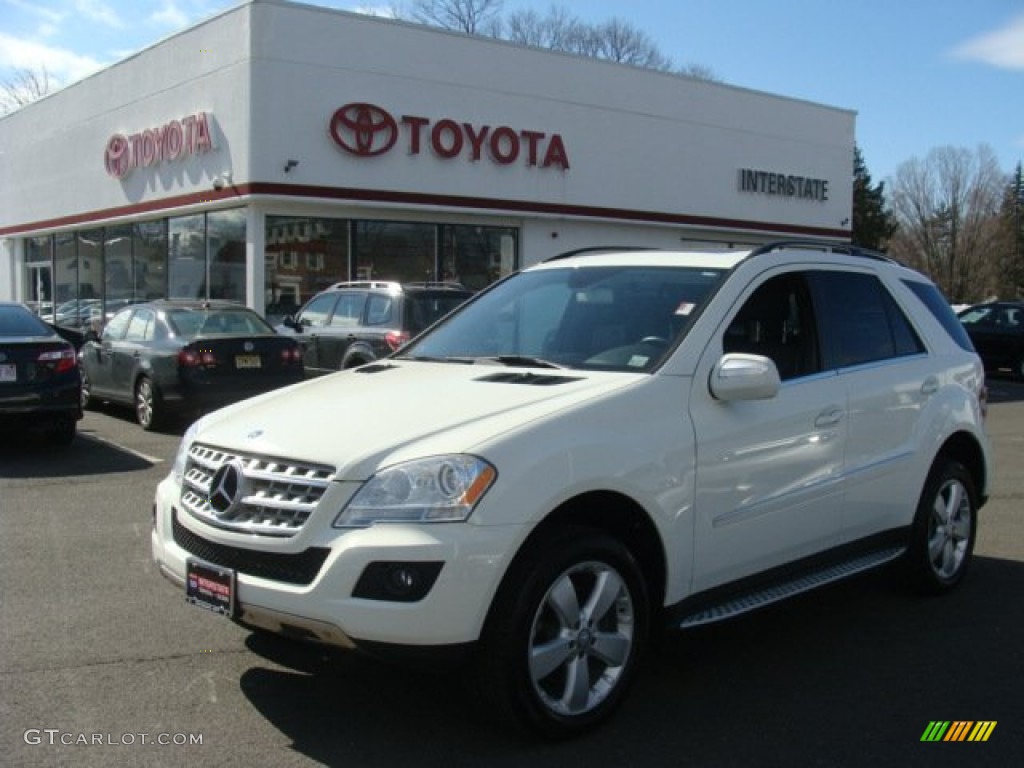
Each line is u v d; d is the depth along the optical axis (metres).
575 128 22.25
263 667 4.36
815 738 3.75
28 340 9.61
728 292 4.46
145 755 3.54
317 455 3.53
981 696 4.17
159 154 20.59
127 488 8.24
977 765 3.57
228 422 4.13
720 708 4.01
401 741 3.67
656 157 23.86
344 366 12.73
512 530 3.37
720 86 25.16
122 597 5.30
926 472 5.33
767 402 4.36
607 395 3.84
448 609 3.28
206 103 19.16
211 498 3.75
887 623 5.10
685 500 3.92
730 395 4.06
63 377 9.78
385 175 19.36
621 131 23.11
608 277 4.90
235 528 3.60
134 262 22.84
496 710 3.51
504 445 3.46
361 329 12.64
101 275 24.41
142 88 21.25
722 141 25.30
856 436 4.83
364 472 3.44
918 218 78.06
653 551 3.92
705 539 4.03
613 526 3.92
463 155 20.44
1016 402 17.34
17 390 9.49
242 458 3.75
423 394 4.03
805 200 27.48
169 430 11.66
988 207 76.69
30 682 4.16
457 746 3.63
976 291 75.69
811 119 27.41
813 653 4.66
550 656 3.56
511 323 4.95
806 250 5.07
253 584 3.51
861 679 4.34
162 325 11.69
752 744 3.69
